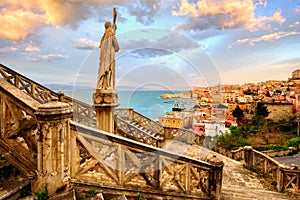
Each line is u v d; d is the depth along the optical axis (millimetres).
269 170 6008
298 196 4883
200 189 3594
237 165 7395
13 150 2354
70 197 2123
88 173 2521
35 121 2188
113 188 2488
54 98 2230
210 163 3584
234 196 4582
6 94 2338
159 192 2814
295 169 5117
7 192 1854
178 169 3111
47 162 2068
